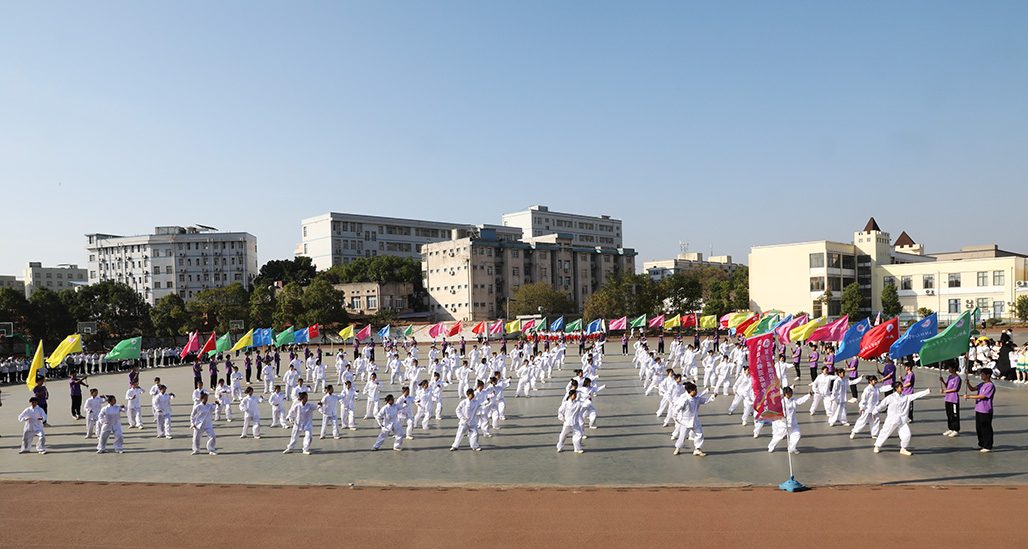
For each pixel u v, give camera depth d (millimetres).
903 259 95812
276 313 90500
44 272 169250
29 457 18906
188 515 12781
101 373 52156
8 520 12656
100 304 85688
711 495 13297
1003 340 31500
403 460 17375
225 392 25594
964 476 14188
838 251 83938
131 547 11031
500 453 18031
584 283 113938
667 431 20656
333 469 16531
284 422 23484
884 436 16578
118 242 125000
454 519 12109
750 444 18266
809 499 12797
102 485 15430
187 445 20375
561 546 10539
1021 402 23984
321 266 132375
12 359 46406
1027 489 13133
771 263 86688
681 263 168875
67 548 11047
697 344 47812
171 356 61406
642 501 13000
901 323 76812
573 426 17812
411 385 35781
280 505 13344
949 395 18422
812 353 39375
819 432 19766
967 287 76625
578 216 157625
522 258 106938
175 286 122688
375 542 10961
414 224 143000
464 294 101750
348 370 26422
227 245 124125
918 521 11297
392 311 100750
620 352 60156
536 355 37625
